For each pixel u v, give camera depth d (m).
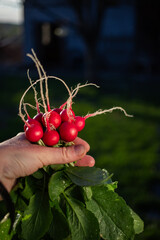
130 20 4.64
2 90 3.18
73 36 4.96
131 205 1.05
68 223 0.37
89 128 1.94
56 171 0.37
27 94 2.96
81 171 0.37
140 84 3.69
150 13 4.61
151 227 0.93
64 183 0.37
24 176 0.37
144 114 2.32
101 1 3.04
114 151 1.54
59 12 4.71
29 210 0.36
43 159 0.36
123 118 2.19
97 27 3.17
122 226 0.38
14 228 0.37
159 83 3.80
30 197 0.37
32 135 0.35
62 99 2.78
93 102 2.67
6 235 0.37
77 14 3.07
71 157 0.36
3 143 0.38
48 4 4.72
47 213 0.36
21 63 5.15
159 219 0.98
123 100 2.79
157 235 0.89
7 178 0.36
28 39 4.91
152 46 4.70
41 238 0.38
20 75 4.22
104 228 0.38
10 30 9.05
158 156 1.48
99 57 4.84
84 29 3.14
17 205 0.38
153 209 1.04
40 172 0.38
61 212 0.37
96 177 0.36
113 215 0.38
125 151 1.54
